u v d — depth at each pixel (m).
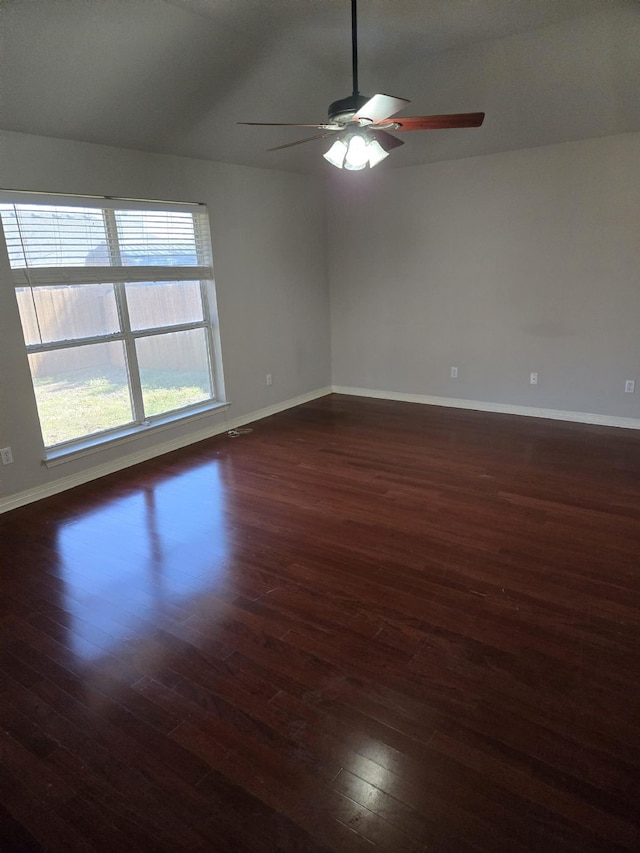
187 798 1.61
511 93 3.95
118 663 2.19
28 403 3.60
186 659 2.19
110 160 3.80
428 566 2.79
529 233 4.97
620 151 4.42
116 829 1.53
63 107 3.20
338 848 1.46
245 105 3.83
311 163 5.34
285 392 5.84
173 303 4.60
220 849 1.46
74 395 3.97
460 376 5.70
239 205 4.91
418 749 1.75
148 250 4.25
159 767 1.71
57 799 1.62
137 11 2.70
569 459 4.17
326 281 6.21
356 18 2.69
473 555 2.88
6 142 3.24
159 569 2.86
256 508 3.52
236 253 4.96
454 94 3.98
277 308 5.55
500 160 4.95
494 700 1.94
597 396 4.98
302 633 2.32
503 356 5.39
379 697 1.97
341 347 6.41
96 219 3.85
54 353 3.79
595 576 2.66
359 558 2.89
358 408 5.87
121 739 1.83
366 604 2.50
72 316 3.87
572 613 2.39
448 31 3.16
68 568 2.89
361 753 1.74
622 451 4.31
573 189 4.68
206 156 4.47
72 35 2.70
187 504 3.61
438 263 5.52
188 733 1.84
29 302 3.60
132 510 3.54
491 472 3.97
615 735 1.78
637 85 3.71
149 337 4.42
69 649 2.27
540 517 3.26
